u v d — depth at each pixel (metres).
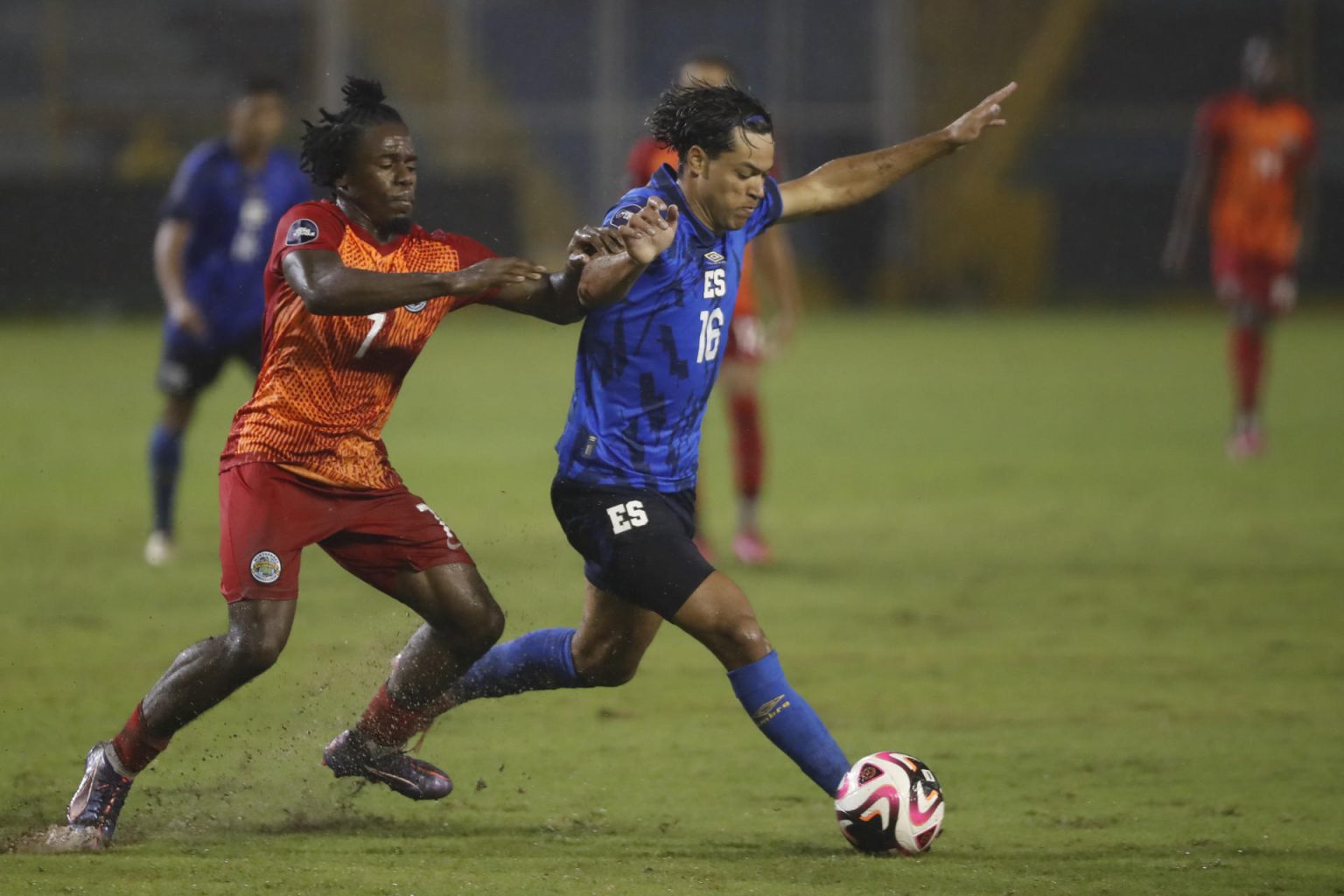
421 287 14.97
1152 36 104.75
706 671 24.08
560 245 101.50
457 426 52.91
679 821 17.00
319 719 21.03
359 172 15.85
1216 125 47.94
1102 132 103.62
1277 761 19.28
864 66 104.31
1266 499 39.72
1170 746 19.97
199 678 15.69
